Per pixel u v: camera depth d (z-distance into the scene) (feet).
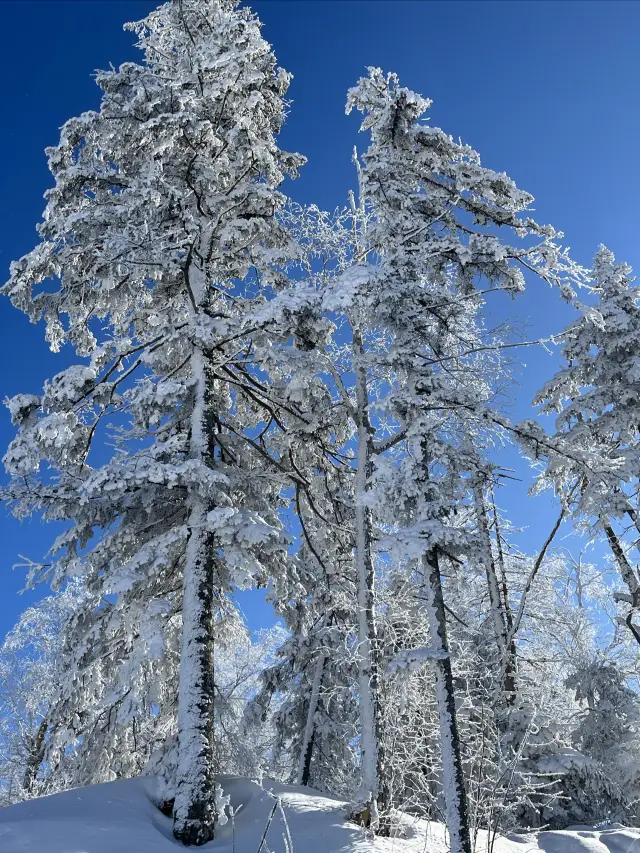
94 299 51.78
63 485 41.19
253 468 52.37
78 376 42.60
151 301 55.06
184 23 55.31
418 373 40.81
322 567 55.36
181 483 42.16
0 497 38.65
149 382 47.19
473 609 66.28
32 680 69.62
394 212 45.09
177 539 41.09
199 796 34.12
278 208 52.42
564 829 51.01
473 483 42.01
